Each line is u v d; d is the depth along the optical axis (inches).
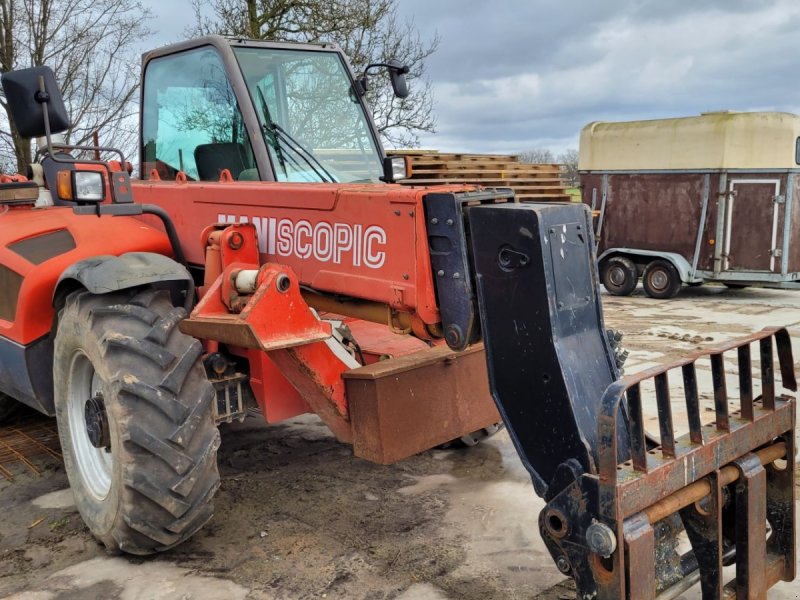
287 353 122.9
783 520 108.6
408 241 107.7
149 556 126.6
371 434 124.6
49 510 146.9
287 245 127.3
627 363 256.8
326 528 136.3
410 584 116.5
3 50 466.6
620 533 85.0
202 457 117.4
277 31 498.6
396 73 165.5
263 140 146.3
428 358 130.0
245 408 137.1
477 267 99.6
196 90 156.9
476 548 128.0
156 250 145.9
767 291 450.0
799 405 200.2
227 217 138.6
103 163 153.5
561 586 111.2
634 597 86.6
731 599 100.7
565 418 93.9
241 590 115.6
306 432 189.8
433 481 157.9
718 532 96.9
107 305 126.3
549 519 93.1
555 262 94.4
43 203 179.5
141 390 115.0
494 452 174.2
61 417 138.2
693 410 95.0
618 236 440.8
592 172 446.9
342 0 493.7
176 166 165.8
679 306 393.4
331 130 157.8
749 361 101.3
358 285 115.8
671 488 90.2
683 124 406.9
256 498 149.7
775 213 389.7
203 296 128.0
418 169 282.2
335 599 112.6
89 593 115.5
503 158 319.3
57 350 134.2
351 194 115.3
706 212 405.1
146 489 114.4
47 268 141.6
